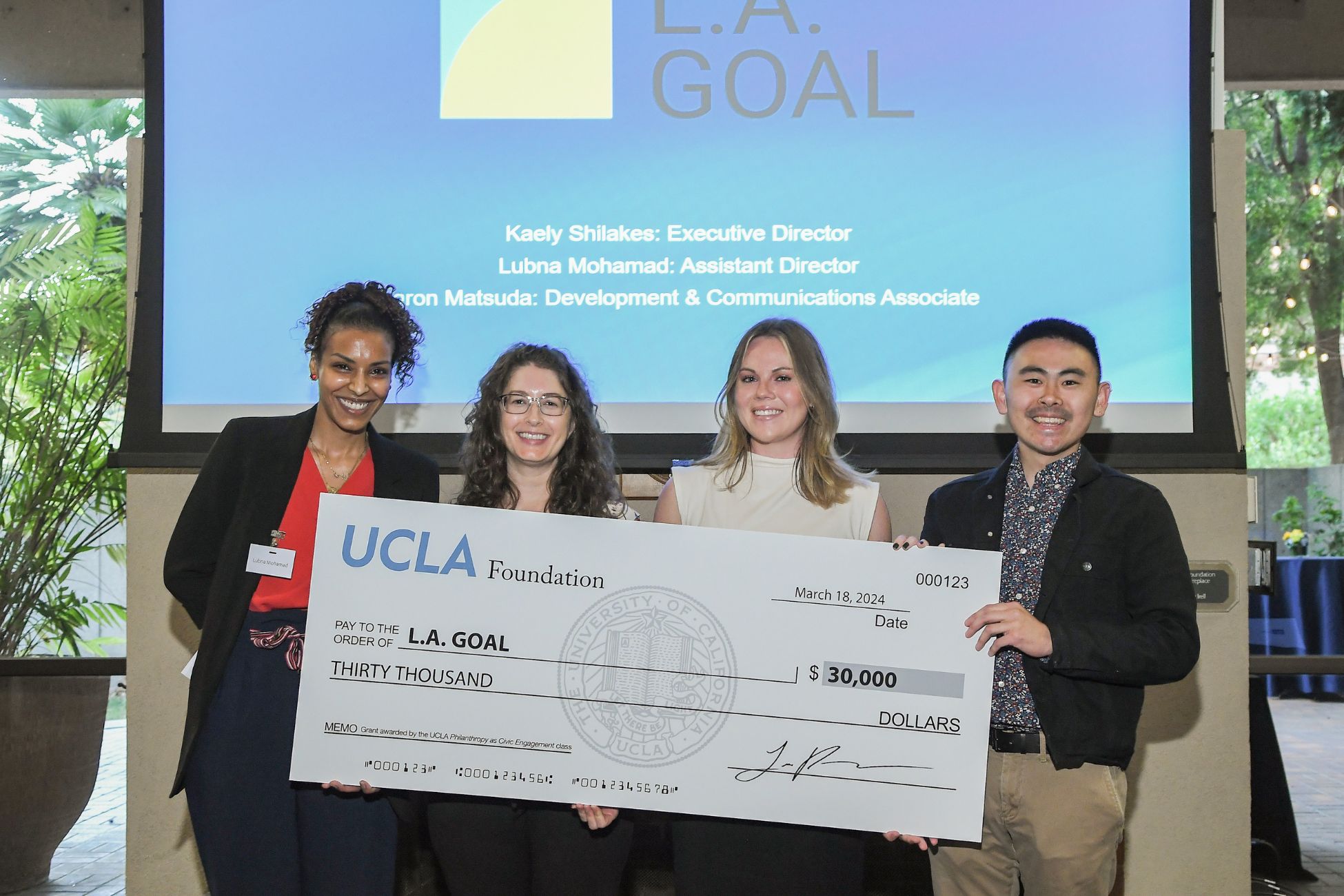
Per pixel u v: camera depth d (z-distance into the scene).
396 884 2.82
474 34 2.79
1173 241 2.73
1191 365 2.73
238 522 1.97
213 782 1.92
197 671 1.93
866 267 2.75
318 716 1.97
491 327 2.78
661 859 2.88
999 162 2.74
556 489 2.02
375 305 2.06
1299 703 3.53
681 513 2.10
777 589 1.97
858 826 1.93
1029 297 2.74
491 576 1.99
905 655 1.93
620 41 2.78
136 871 2.84
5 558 3.41
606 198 2.77
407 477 2.10
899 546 1.95
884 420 2.74
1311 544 4.38
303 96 2.80
